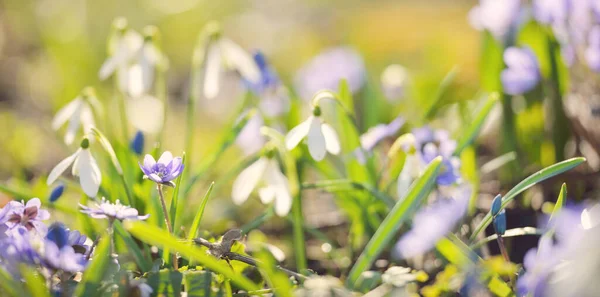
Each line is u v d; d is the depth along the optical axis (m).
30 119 1.64
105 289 0.81
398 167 1.00
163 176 0.85
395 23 2.46
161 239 0.81
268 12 3.09
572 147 1.05
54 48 1.95
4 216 0.85
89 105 0.98
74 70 1.87
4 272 0.81
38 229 0.86
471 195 0.98
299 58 2.29
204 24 2.80
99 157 1.00
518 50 1.04
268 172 0.93
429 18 2.51
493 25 1.07
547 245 0.84
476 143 1.14
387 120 1.23
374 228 0.99
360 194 0.99
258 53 1.07
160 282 0.83
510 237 0.95
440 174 0.94
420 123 1.09
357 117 1.23
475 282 0.84
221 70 1.04
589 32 1.02
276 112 1.08
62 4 2.32
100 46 2.35
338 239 1.04
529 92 1.06
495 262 0.84
